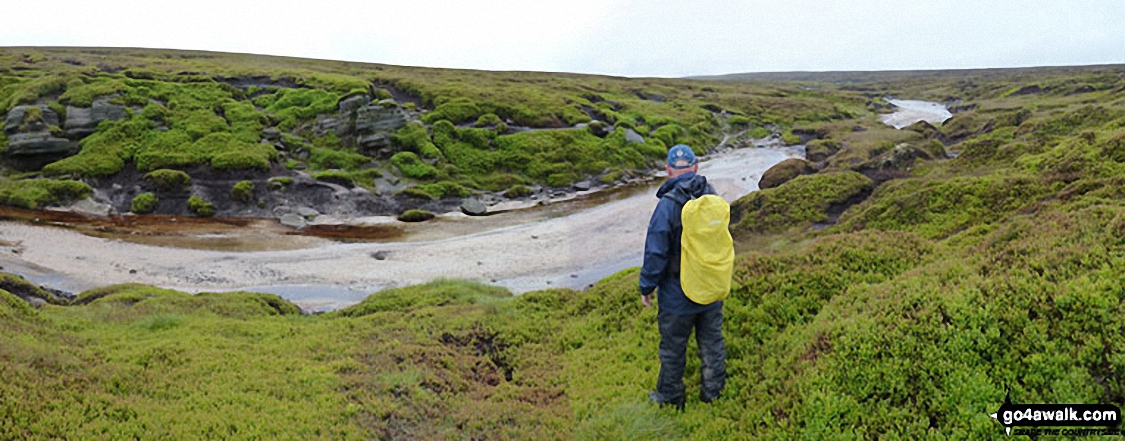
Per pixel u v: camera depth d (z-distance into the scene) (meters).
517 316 15.15
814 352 8.29
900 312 8.08
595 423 8.52
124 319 16.41
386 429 8.55
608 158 59.84
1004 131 54.69
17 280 22.80
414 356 11.85
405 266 31.08
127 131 51.56
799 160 47.62
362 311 19.61
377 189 47.16
